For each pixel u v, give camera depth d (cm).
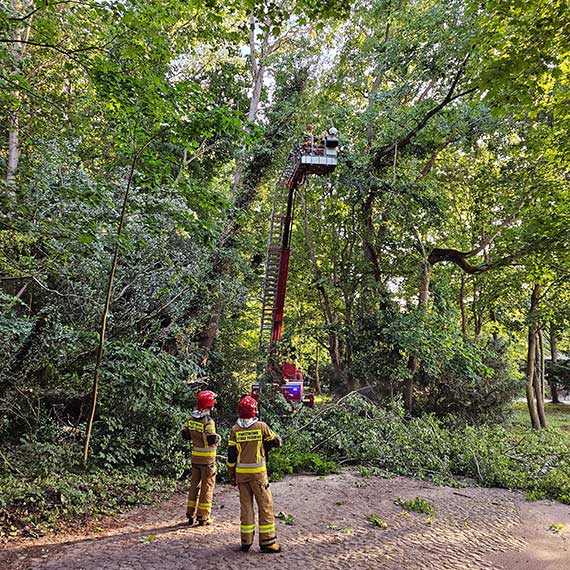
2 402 789
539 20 585
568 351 3102
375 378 1644
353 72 2005
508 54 643
